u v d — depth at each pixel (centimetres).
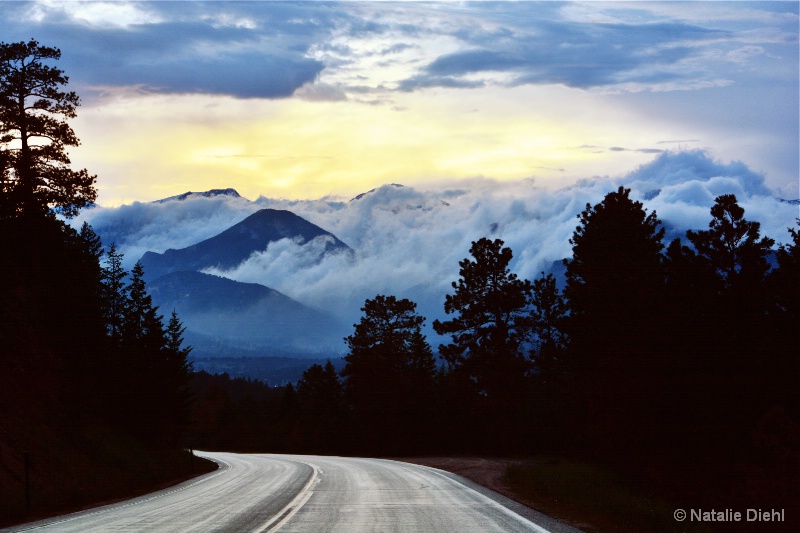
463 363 6562
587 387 3547
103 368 5094
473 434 6506
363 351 8369
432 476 3092
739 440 2498
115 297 5841
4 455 2523
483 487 2497
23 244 3662
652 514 1611
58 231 3975
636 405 2809
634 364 2870
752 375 2681
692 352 2803
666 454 2683
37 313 3981
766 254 3262
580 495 1942
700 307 2994
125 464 3475
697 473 2570
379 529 1435
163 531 1445
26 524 1695
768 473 2214
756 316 2967
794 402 2620
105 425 4422
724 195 3328
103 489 2594
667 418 2731
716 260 3294
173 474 3688
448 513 1705
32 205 3516
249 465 4488
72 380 3997
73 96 3728
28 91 3644
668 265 3278
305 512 1745
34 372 3519
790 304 3034
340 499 2075
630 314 3167
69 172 3662
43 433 3077
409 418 6912
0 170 3422
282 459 5494
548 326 6625
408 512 1730
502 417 6169
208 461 5100
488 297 6525
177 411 6241
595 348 3791
